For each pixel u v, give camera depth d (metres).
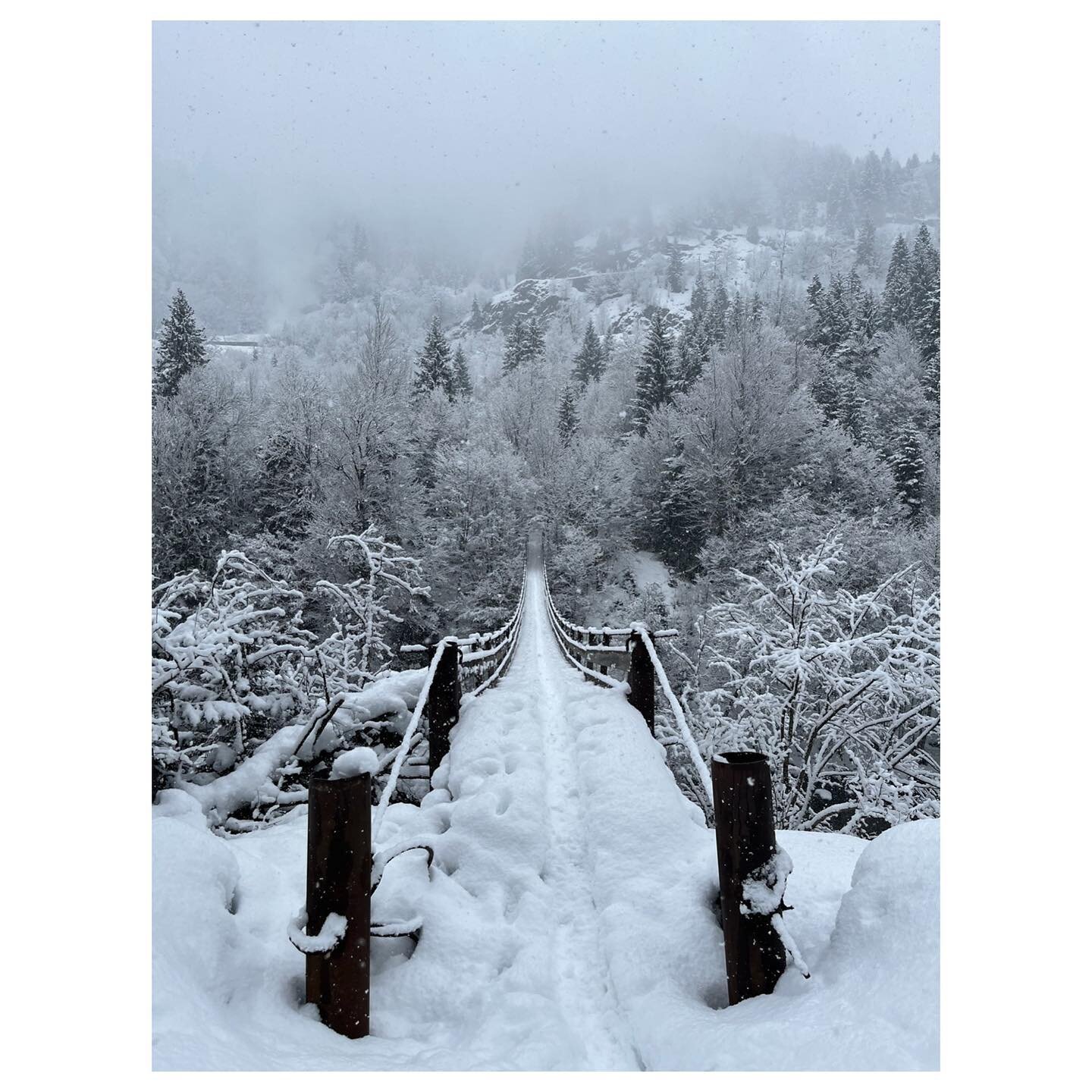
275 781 5.11
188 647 4.99
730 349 41.09
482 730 4.96
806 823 10.00
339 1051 2.13
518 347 94.31
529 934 2.85
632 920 2.81
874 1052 1.79
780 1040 1.92
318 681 7.49
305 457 29.83
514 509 37.59
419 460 37.06
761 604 12.48
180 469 27.31
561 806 4.07
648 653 5.38
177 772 4.92
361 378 30.98
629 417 54.56
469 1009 2.44
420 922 2.71
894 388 41.16
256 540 25.12
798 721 11.38
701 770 2.96
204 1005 2.12
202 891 2.54
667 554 39.78
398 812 3.97
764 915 2.28
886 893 2.27
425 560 29.20
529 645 14.44
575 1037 2.30
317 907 2.27
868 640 9.60
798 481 33.50
